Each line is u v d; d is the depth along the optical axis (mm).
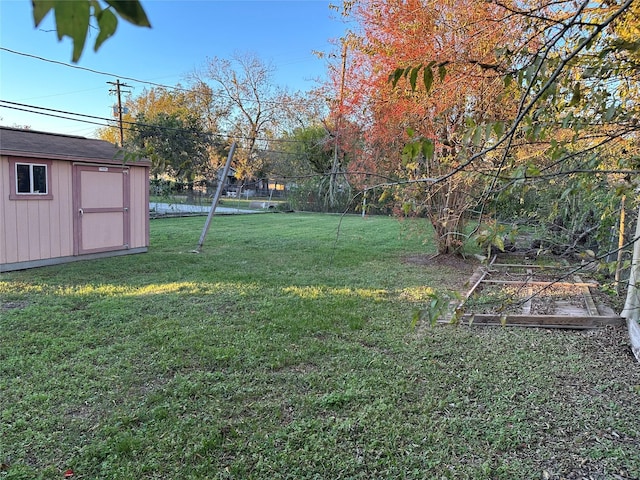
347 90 8938
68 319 4445
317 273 7156
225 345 3779
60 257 7535
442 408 2789
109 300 5203
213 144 22375
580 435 2486
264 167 26141
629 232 5430
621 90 2461
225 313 4742
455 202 7438
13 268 6855
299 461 2262
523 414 2703
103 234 8234
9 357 3473
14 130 7574
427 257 8867
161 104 24641
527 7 3076
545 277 6312
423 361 3527
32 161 6996
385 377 3223
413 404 2836
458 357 3611
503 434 2490
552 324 4402
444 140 5852
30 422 2562
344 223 16391
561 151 1952
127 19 497
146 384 3080
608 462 2244
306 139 21297
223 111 25781
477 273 7004
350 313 4789
